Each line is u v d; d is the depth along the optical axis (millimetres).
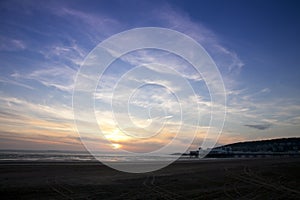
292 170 19250
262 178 14805
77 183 11602
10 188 9750
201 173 17062
